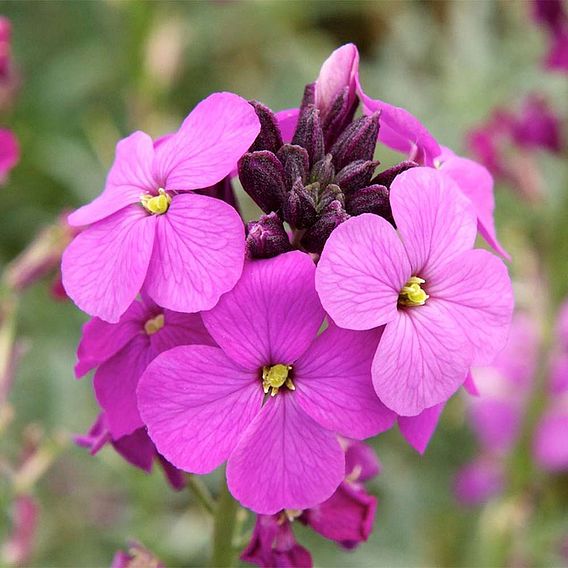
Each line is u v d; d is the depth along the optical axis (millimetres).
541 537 270
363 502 173
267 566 173
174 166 165
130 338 169
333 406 160
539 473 305
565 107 304
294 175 166
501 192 301
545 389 255
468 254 162
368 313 157
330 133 172
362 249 157
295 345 160
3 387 219
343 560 284
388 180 167
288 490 161
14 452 261
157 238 161
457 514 311
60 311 296
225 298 159
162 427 160
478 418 301
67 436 220
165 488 262
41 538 265
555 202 284
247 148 161
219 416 160
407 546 291
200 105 166
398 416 164
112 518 275
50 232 224
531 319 284
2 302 222
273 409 161
